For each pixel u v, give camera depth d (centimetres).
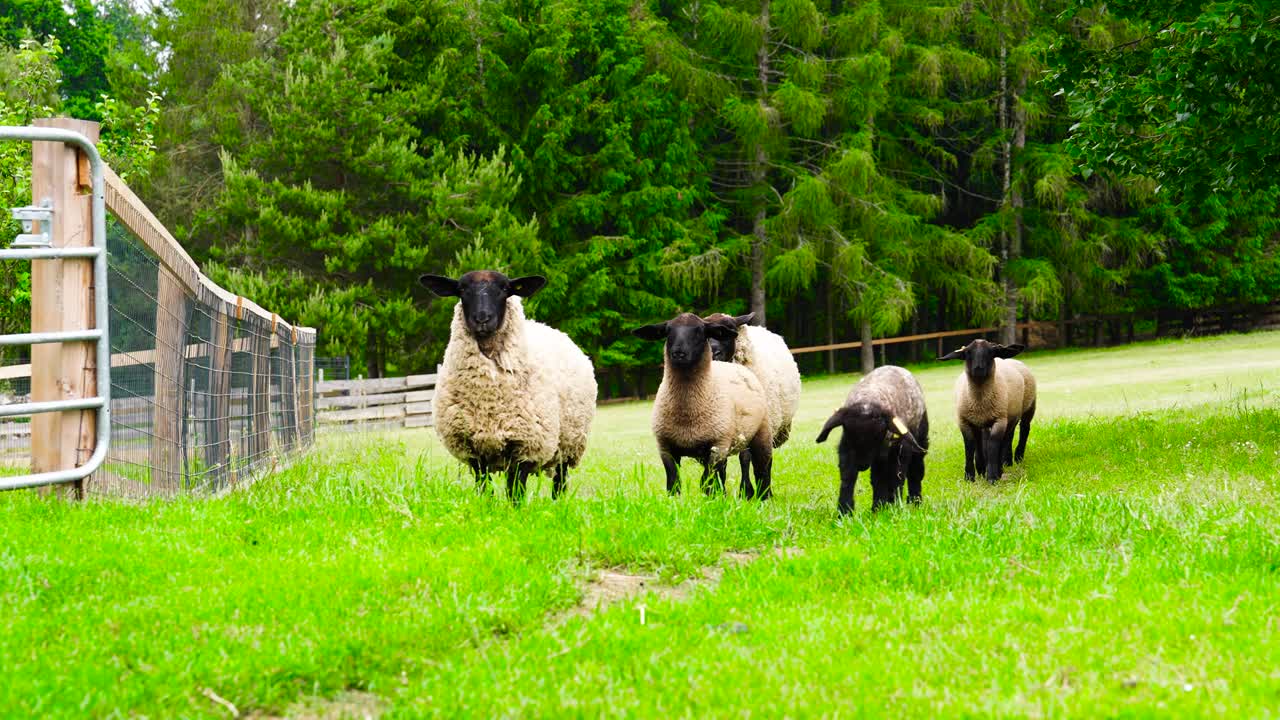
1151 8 1116
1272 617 410
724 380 913
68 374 612
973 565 522
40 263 614
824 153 3403
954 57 3284
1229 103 1032
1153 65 1098
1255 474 934
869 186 3262
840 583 502
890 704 340
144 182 2806
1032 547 570
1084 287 3656
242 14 3052
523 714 337
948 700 338
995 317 3372
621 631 417
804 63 3158
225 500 655
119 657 370
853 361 3938
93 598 425
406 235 2761
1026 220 3712
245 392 1041
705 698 346
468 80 3125
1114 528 612
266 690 355
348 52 2875
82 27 4247
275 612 423
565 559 540
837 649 395
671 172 3192
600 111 3142
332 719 348
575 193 3247
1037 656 378
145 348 705
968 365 1173
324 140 2734
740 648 395
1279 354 2766
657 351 3222
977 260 3309
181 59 3042
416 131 2917
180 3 3011
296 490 698
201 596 436
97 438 617
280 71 2880
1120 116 1126
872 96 3256
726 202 3488
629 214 3181
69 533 519
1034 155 3497
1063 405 1847
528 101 3209
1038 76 3375
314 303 2612
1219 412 1414
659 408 901
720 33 3212
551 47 3080
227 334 926
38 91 2064
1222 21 976
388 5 3006
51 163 609
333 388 2284
